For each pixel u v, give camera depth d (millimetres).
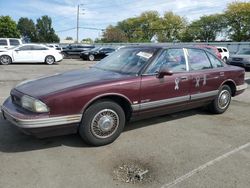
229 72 5875
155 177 3260
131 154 3854
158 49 4711
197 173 3365
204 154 3900
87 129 3898
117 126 4184
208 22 71188
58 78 4332
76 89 3744
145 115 4516
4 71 13312
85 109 3840
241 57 16297
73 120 3736
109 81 4031
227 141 4402
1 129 4629
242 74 6293
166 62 4719
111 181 3160
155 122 5238
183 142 4316
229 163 3639
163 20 84312
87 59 24500
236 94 6230
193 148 4098
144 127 4941
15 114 3623
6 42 19484
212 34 72312
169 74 4414
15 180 3137
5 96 7355
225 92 5914
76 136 4406
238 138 4543
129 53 4992
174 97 4785
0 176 3213
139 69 4430
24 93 3793
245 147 4176
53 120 3590
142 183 3131
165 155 3844
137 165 3545
